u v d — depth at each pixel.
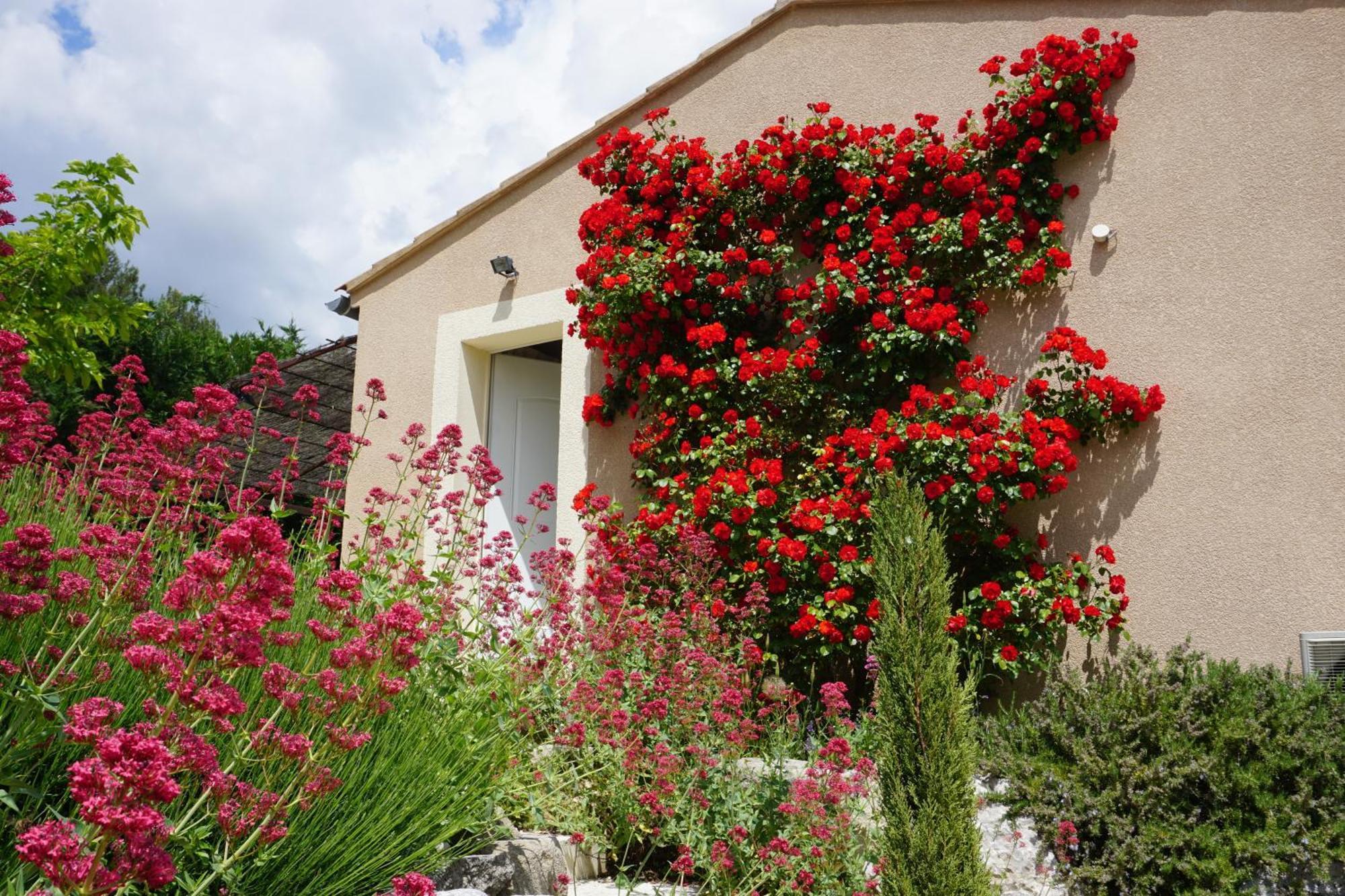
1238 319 4.88
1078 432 5.08
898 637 3.14
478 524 4.50
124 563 2.53
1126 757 3.72
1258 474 4.71
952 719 3.02
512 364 7.66
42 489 3.68
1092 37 5.28
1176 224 5.10
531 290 7.12
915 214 5.57
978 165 5.64
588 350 6.77
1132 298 5.15
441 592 3.84
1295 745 3.57
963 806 2.95
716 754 3.64
